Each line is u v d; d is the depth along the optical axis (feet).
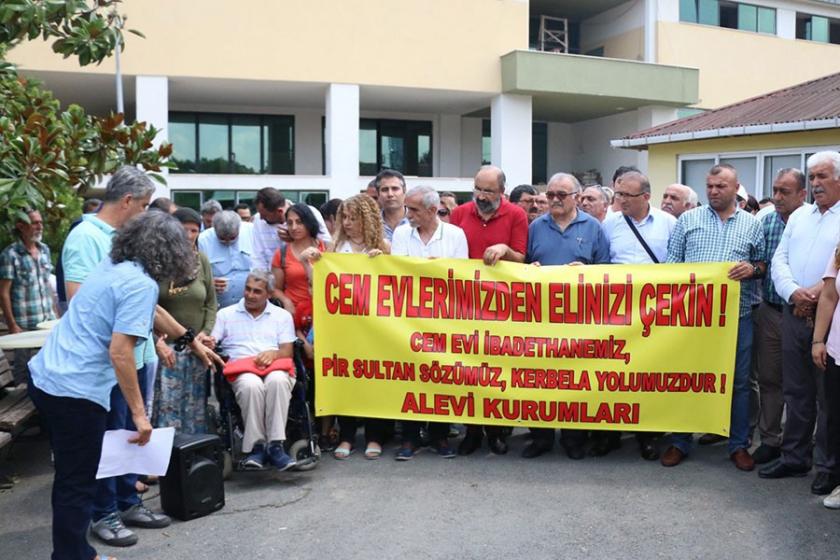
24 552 15.06
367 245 20.58
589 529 15.76
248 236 26.25
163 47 66.54
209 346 18.86
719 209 19.65
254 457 18.30
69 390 12.78
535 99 81.46
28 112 22.49
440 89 75.56
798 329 17.76
